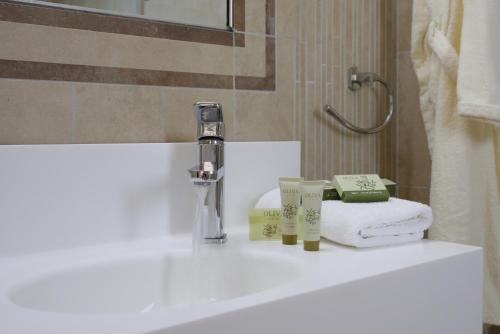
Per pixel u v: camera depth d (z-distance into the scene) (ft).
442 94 4.20
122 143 3.40
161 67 3.58
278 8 4.15
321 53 4.57
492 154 4.19
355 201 3.34
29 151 3.00
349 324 2.46
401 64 5.18
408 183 5.17
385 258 2.91
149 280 3.10
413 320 2.77
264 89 4.09
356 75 4.80
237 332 2.06
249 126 4.01
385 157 5.15
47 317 2.02
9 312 2.08
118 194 3.31
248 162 3.84
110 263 2.98
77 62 3.26
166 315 2.00
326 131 4.62
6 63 3.04
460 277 3.03
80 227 3.18
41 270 2.75
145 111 3.51
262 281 3.05
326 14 4.60
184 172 3.55
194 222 3.23
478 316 3.14
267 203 3.65
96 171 3.22
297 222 3.31
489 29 3.98
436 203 4.24
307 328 2.29
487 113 3.92
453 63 4.11
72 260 2.93
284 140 4.22
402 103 5.19
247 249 3.16
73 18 3.24
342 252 3.06
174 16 3.62
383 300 2.61
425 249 3.12
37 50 3.12
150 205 3.43
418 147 5.08
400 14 5.18
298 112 4.41
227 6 3.87
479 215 4.17
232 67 3.91
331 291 2.37
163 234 3.48
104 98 3.35
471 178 4.14
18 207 2.98
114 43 3.38
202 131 3.25
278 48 4.16
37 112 3.13
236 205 3.80
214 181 3.22
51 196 3.08
